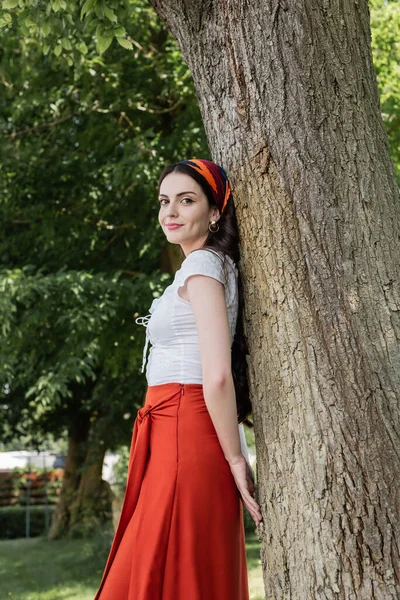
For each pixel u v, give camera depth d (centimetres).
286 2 199
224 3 206
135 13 750
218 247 205
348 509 178
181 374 204
